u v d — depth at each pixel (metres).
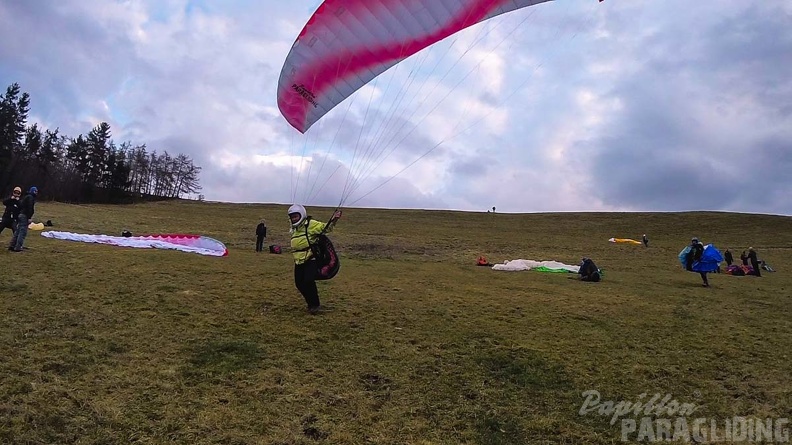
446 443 5.27
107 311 8.41
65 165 75.31
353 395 6.14
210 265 13.71
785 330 10.05
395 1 8.66
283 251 22.91
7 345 6.57
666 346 8.57
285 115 10.21
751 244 40.53
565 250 31.14
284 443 5.00
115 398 5.54
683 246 36.53
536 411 6.11
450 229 46.16
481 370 7.12
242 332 7.91
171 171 99.44
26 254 12.75
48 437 4.71
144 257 13.98
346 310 9.61
